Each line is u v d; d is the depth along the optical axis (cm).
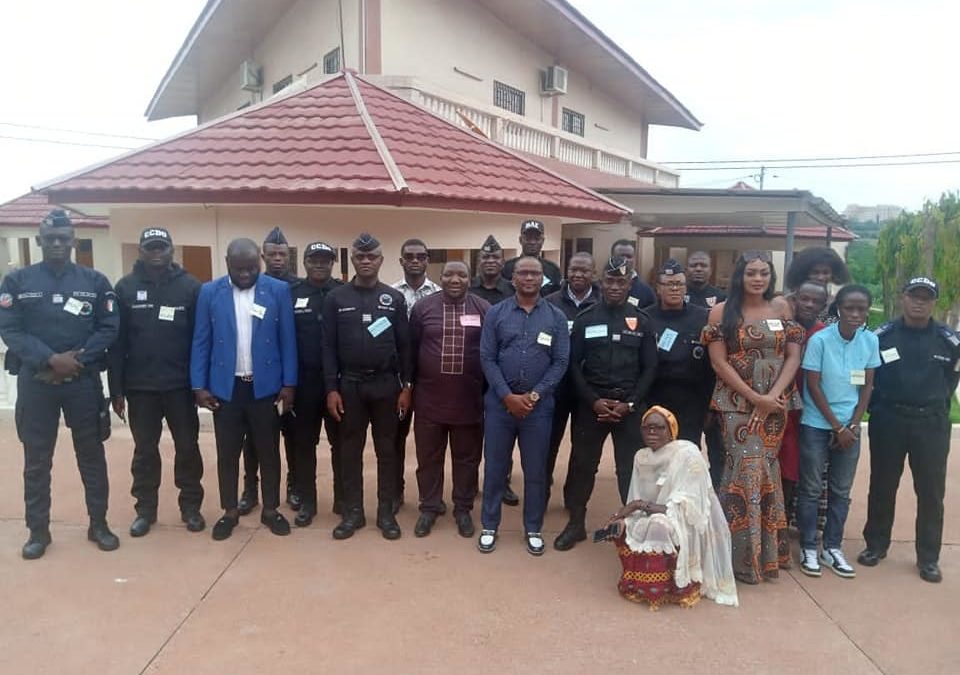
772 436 413
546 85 1557
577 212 860
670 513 386
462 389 471
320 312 497
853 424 424
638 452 420
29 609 373
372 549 457
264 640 347
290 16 1357
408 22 1145
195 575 415
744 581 417
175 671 321
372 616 371
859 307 418
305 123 801
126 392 470
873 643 353
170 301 462
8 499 536
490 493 462
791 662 336
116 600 384
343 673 321
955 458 675
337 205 672
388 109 870
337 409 469
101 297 444
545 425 452
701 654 341
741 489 415
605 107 1928
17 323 425
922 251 1495
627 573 392
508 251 832
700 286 616
